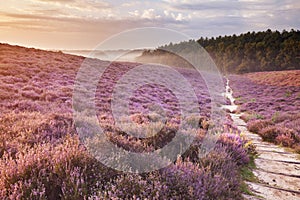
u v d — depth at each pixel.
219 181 3.47
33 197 2.54
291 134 8.54
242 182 4.39
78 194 2.61
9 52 26.42
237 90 34.50
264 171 5.25
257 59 90.00
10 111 8.20
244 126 12.95
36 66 21.45
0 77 15.50
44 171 2.95
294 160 6.15
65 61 27.77
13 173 2.88
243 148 5.99
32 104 9.88
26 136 4.78
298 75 37.56
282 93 26.75
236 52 98.69
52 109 9.65
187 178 3.31
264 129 9.83
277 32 102.81
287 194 4.06
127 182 2.98
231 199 3.33
